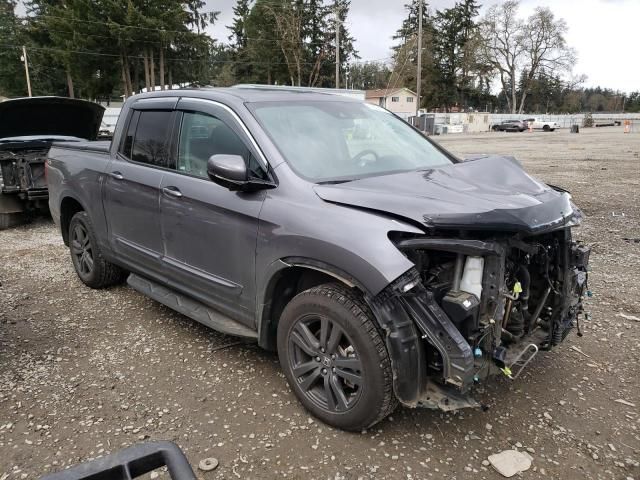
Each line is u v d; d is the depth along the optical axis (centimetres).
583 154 2180
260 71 6309
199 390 345
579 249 332
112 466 149
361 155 364
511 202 279
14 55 6669
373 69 8919
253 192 329
